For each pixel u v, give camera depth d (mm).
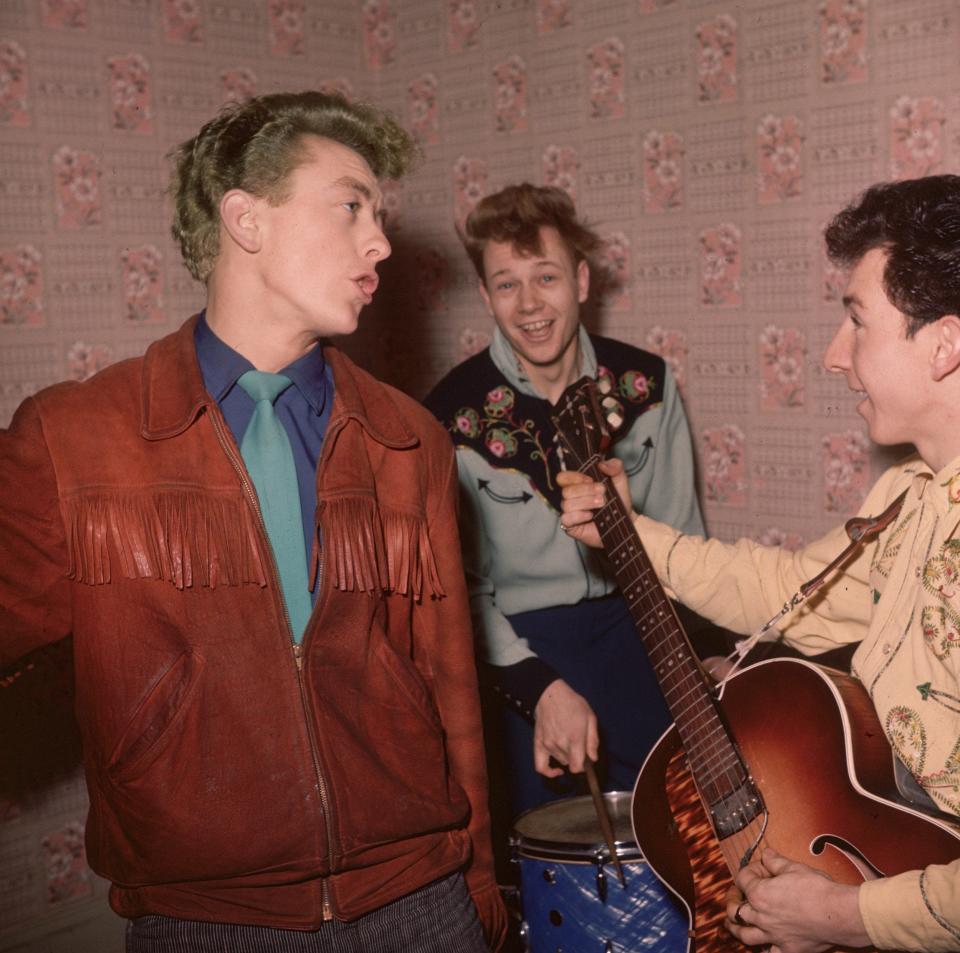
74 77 2596
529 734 2197
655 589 1616
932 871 1184
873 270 1276
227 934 1202
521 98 3002
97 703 1179
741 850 1430
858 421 2482
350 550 1229
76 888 2662
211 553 1171
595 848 1687
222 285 1215
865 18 2355
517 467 2238
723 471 2732
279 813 1178
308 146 1177
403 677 1282
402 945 1253
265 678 1185
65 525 1150
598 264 2896
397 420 1323
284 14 3053
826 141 2451
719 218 2652
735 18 2557
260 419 1226
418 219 3289
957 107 2258
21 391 2557
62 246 2602
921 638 1324
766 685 1482
